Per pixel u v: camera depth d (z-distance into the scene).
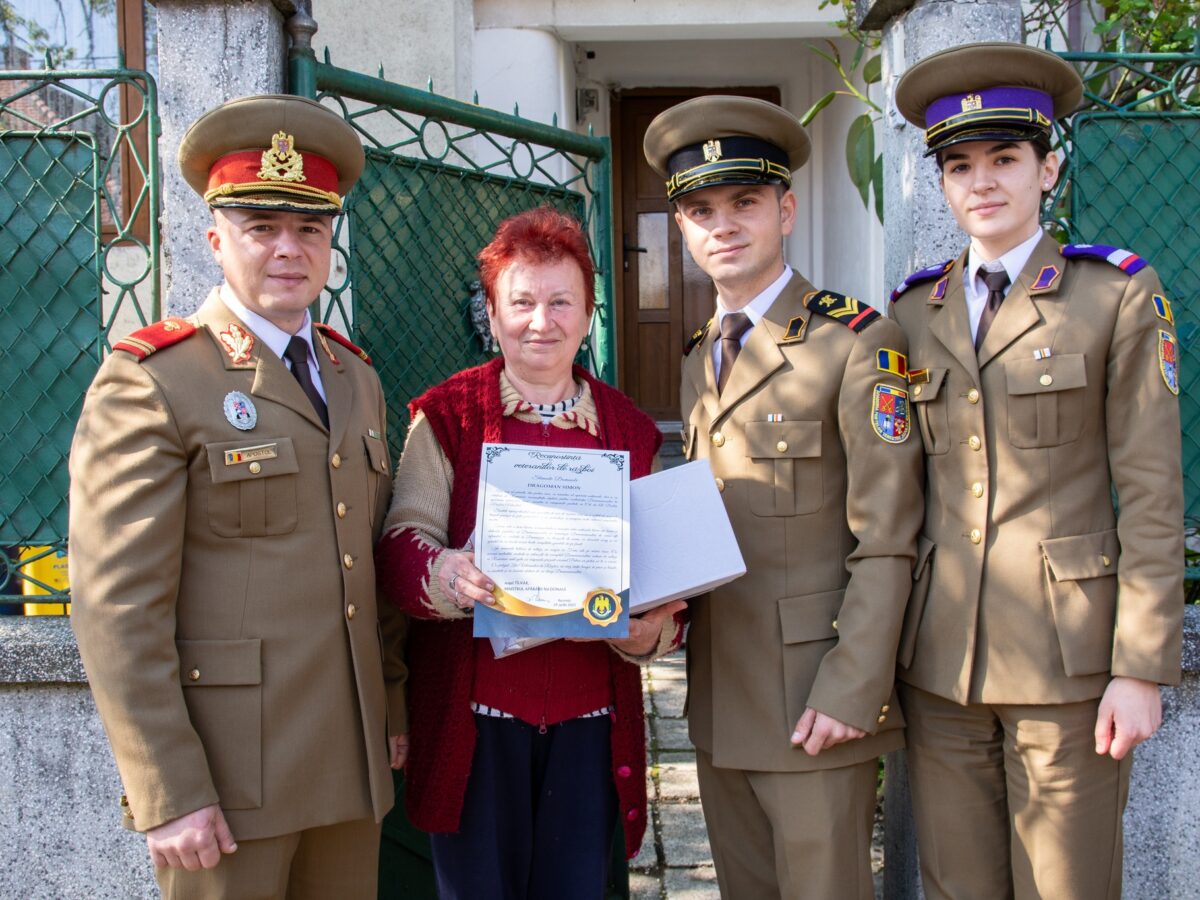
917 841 2.04
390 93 2.42
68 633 2.23
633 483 1.83
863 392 1.89
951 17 2.25
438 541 1.87
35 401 2.30
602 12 4.83
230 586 1.64
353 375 1.90
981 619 1.85
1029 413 1.81
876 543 1.85
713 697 2.01
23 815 2.26
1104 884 1.83
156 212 2.26
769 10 4.91
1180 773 2.29
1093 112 2.38
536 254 1.84
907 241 2.37
